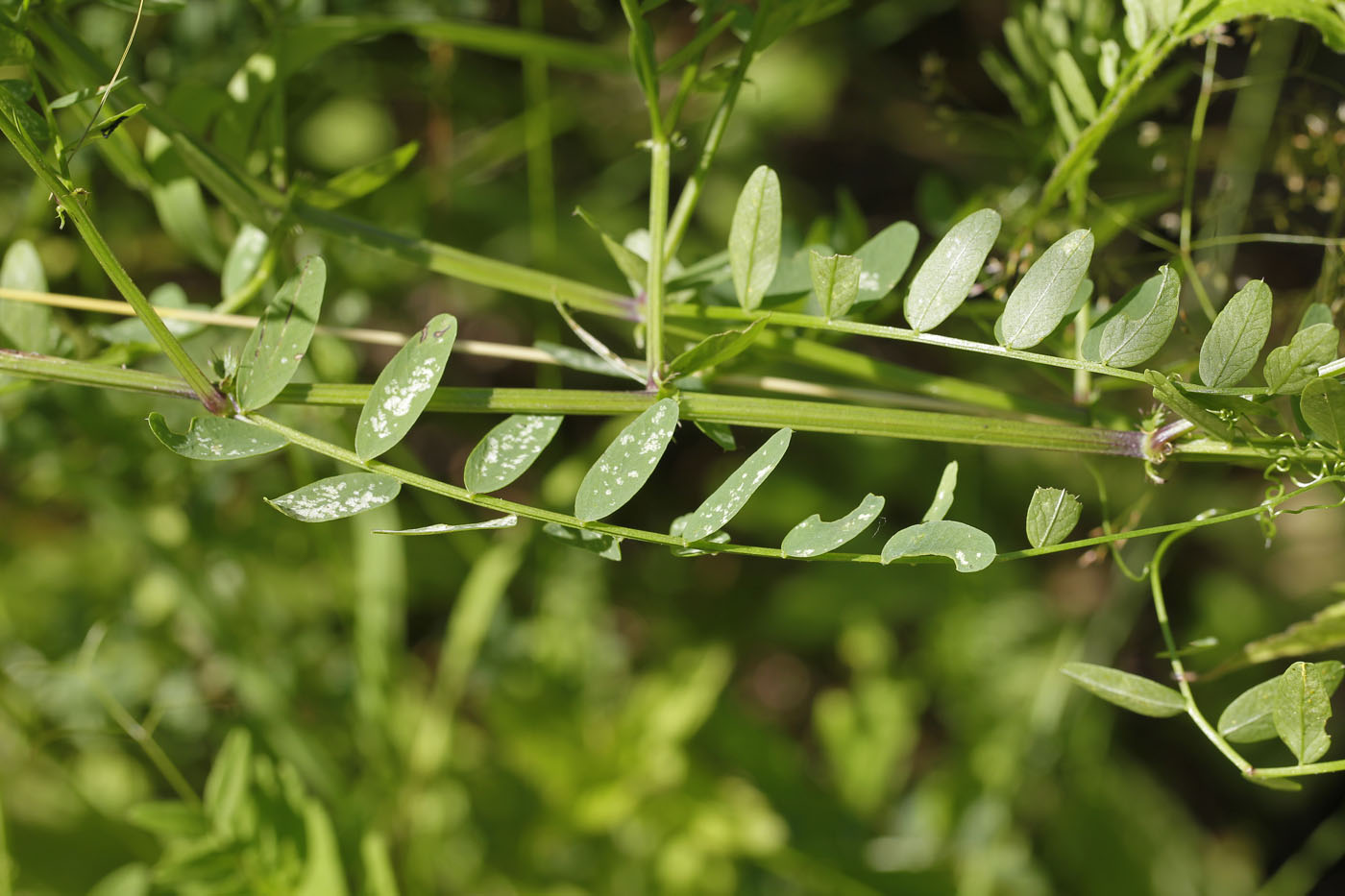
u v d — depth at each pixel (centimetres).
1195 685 99
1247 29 49
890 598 95
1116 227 53
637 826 80
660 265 46
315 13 56
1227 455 44
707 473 100
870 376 50
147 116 49
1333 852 93
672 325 49
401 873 70
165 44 58
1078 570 99
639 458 43
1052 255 43
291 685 72
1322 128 51
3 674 67
